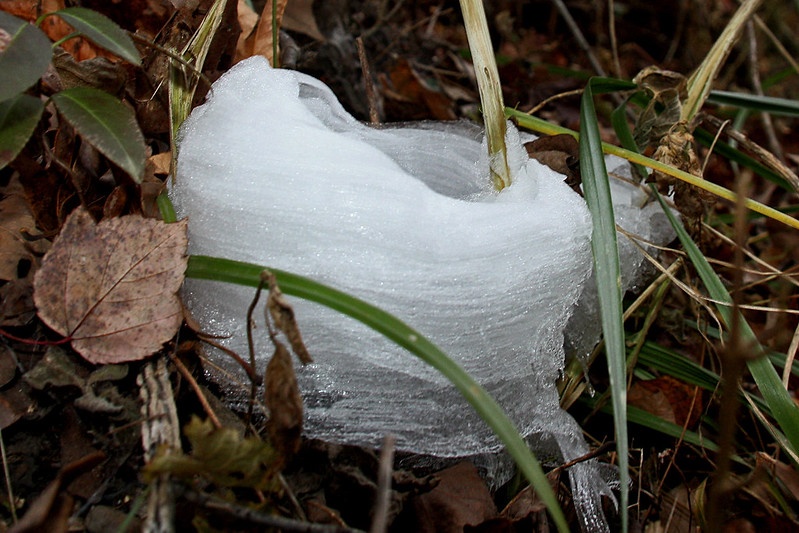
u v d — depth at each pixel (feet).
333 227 0.97
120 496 0.93
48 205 1.02
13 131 0.93
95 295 0.96
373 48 1.70
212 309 1.00
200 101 1.13
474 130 1.28
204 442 0.86
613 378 0.98
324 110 1.14
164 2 1.16
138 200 1.02
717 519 0.88
